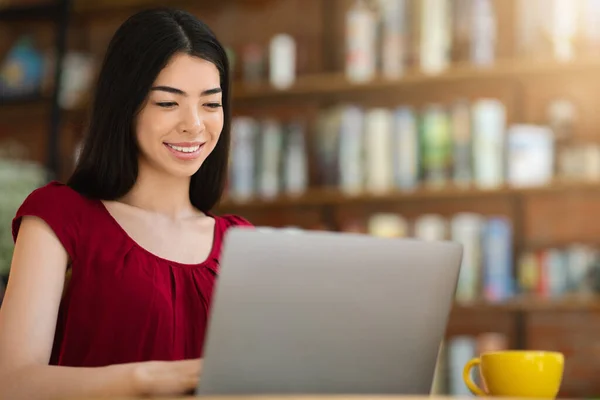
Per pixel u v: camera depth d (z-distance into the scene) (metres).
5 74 4.43
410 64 3.96
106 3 4.48
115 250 2.06
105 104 2.11
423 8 3.94
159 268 2.09
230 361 1.44
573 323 3.93
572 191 3.96
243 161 4.04
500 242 3.79
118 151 2.11
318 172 4.02
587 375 3.89
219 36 4.40
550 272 3.76
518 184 3.79
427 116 3.88
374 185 3.91
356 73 4.01
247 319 1.45
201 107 2.10
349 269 1.52
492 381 1.65
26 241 1.99
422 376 1.61
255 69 4.19
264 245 1.45
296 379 1.49
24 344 1.86
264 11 4.36
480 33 3.89
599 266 3.73
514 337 3.99
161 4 4.45
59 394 1.66
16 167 4.21
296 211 4.25
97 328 2.03
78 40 4.55
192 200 2.28
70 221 2.04
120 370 1.61
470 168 3.83
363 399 1.28
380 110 4.13
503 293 3.77
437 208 4.12
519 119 4.03
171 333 2.06
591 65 3.77
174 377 1.58
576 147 3.80
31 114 4.59
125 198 2.17
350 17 4.03
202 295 2.12
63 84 4.37
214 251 2.20
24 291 1.92
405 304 1.58
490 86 4.09
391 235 3.90
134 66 2.07
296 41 4.31
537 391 1.62
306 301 1.49
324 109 4.26
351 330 1.53
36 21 4.62
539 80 4.02
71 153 4.44
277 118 4.31
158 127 2.07
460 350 3.77
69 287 2.05
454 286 1.63
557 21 3.81
